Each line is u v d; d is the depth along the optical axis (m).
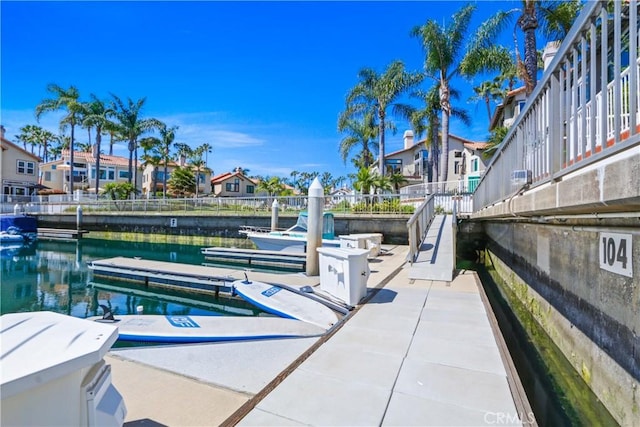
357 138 28.70
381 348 3.40
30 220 25.30
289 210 19.48
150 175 47.50
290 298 6.17
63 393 1.31
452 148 30.50
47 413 1.25
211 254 13.59
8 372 1.16
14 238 21.88
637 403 2.36
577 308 3.50
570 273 3.70
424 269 7.38
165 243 21.17
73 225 24.95
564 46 3.18
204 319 5.16
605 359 2.85
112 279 9.98
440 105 22.11
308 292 6.25
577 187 2.63
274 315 5.68
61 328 1.60
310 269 7.63
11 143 35.97
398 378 2.78
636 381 2.37
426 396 2.51
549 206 3.29
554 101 3.50
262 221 18.67
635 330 2.39
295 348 3.64
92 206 24.73
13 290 9.61
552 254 4.37
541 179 3.93
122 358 3.36
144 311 7.55
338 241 10.73
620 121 2.23
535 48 13.52
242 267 12.18
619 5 2.29
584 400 3.26
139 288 9.39
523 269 6.13
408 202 17.77
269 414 2.28
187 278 8.56
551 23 14.29
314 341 3.86
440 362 3.08
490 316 4.42
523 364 4.22
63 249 18.84
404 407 2.36
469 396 2.50
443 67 21.11
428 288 6.08
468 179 23.38
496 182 6.84
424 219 10.49
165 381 2.85
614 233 2.71
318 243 7.63
